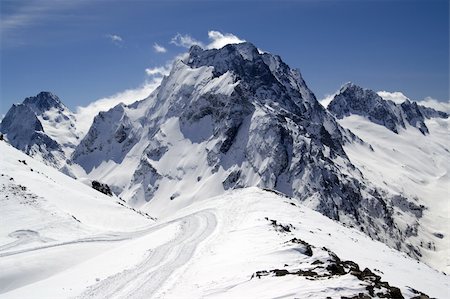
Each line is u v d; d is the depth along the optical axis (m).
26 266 48.84
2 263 48.78
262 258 38.09
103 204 89.38
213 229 65.56
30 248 56.09
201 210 88.12
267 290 27.98
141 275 41.31
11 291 41.41
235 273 35.00
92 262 51.09
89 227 70.88
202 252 49.34
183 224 73.31
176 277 39.31
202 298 30.16
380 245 80.62
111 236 67.62
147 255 50.09
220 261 41.31
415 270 59.56
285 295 26.08
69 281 42.06
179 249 52.25
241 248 45.03
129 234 70.69
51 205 73.19
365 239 78.44
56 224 66.94
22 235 61.72
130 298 34.84
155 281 38.84
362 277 28.80
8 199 70.50
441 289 49.50
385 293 25.55
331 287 26.11
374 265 52.47
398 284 44.66
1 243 58.47
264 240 47.31
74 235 65.06
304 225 67.00
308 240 53.59
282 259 37.16
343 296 24.83
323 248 41.66
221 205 88.81
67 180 106.19
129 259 49.31
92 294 36.72
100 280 40.78
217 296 29.70
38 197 74.50
